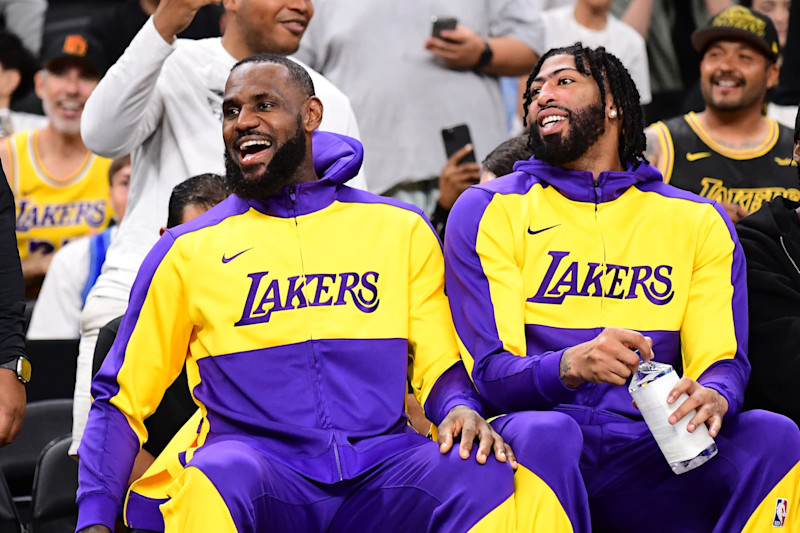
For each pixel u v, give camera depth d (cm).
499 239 1075
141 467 1170
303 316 1040
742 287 1098
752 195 1656
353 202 1086
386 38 1698
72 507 1280
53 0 2097
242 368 1036
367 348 1041
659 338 1070
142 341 1049
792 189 1661
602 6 2067
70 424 1441
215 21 1830
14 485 1405
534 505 948
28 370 1173
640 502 1069
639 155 1129
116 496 1009
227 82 1076
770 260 1198
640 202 1104
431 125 1697
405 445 1032
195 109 1410
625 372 951
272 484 978
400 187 1694
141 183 1432
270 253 1055
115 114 1357
